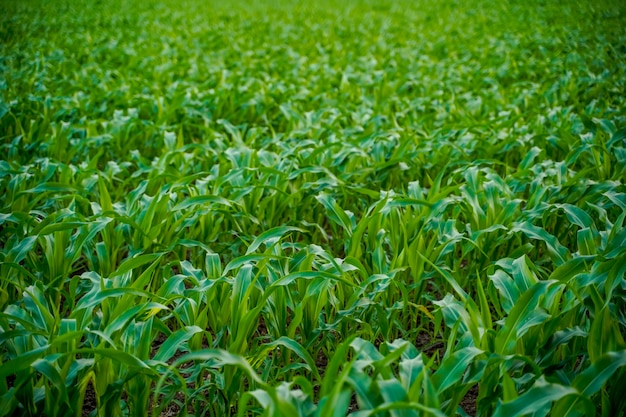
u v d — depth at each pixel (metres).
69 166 4.53
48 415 2.18
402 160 4.70
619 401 2.18
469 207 3.76
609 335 2.19
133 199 3.85
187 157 5.04
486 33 14.73
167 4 23.19
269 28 16.19
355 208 4.50
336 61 10.94
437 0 24.55
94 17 17.94
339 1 25.80
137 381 2.32
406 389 1.97
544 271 3.41
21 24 15.18
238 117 7.20
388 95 8.32
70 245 3.36
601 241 3.15
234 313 2.51
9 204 3.86
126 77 9.05
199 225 3.89
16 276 3.15
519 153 5.77
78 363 2.22
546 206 3.47
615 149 4.57
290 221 4.27
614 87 8.09
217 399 2.60
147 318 2.52
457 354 2.06
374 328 3.08
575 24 15.16
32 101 7.20
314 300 2.81
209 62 10.80
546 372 2.35
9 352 2.34
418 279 3.26
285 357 2.78
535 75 9.95
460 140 5.50
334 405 1.61
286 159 4.89
